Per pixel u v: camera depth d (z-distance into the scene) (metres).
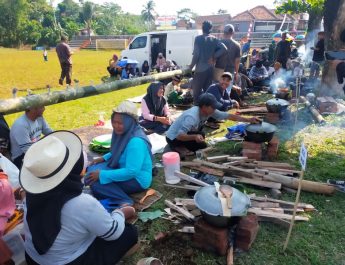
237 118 4.76
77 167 2.11
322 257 2.83
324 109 7.12
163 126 5.89
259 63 10.93
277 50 12.43
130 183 3.59
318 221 3.30
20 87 12.82
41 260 2.21
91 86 4.58
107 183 3.48
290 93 8.28
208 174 4.16
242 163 4.41
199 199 2.76
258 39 36.84
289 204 3.51
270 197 3.76
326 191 3.76
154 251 2.93
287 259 2.81
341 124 6.32
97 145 5.04
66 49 12.38
